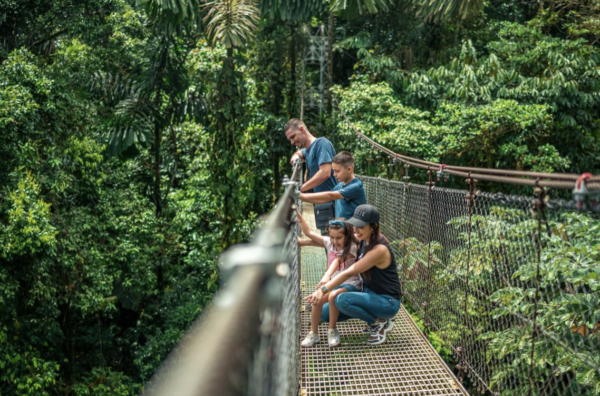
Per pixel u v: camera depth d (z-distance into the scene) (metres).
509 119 10.14
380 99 11.86
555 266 1.72
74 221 8.65
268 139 14.28
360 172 11.34
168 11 8.10
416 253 3.43
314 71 18.11
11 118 6.85
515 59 12.54
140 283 10.54
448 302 2.70
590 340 1.62
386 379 2.46
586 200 1.12
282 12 9.77
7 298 7.36
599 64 12.02
